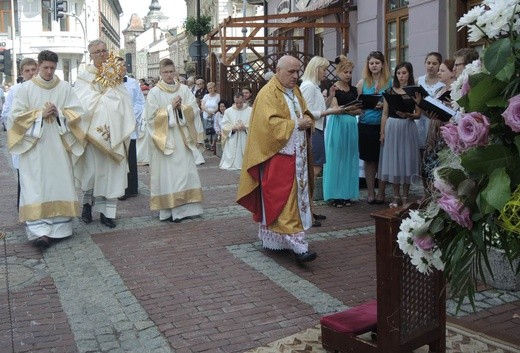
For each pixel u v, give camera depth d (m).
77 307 5.13
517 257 2.69
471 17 2.59
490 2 2.52
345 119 8.37
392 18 11.99
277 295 5.28
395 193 8.20
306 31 16.58
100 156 7.71
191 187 8.14
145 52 65.38
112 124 7.61
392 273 3.38
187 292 5.41
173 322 4.75
